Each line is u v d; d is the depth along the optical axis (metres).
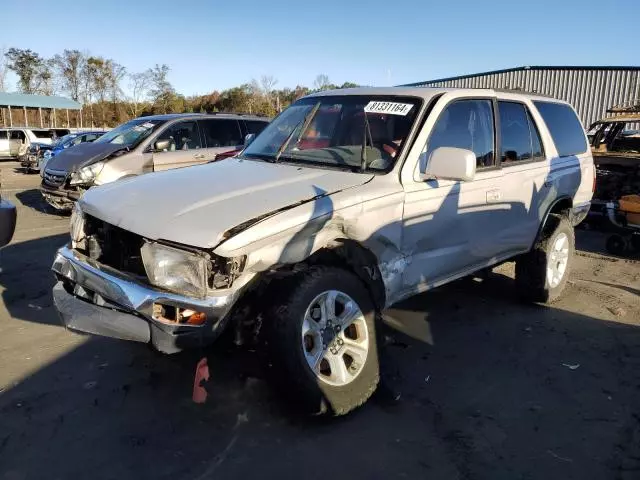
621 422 3.29
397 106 4.01
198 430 3.11
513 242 4.76
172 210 3.02
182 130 9.73
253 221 2.90
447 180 3.84
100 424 3.15
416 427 3.20
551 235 5.19
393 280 3.62
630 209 7.69
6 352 4.04
